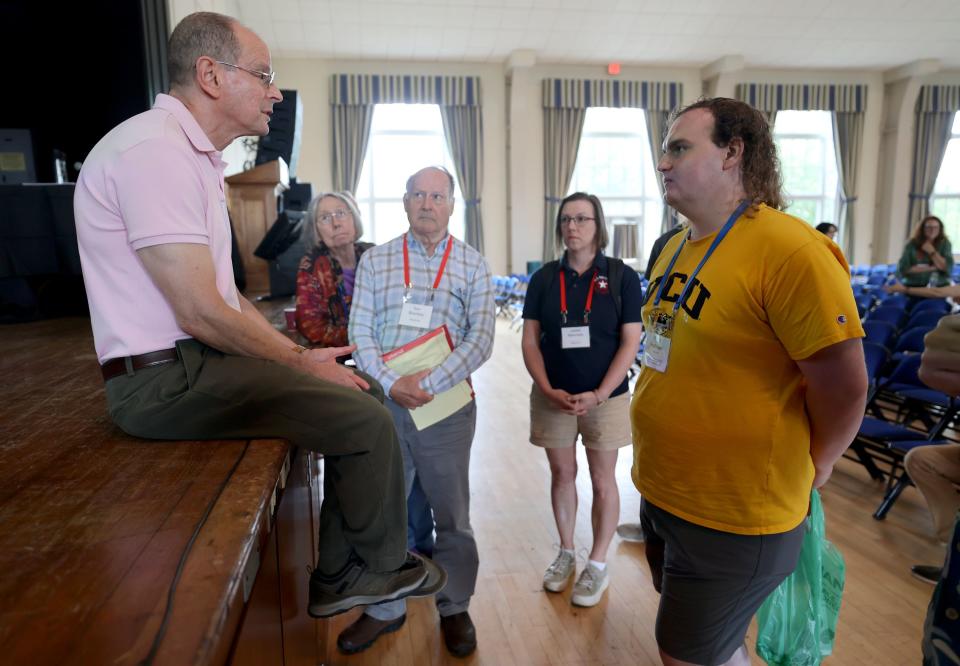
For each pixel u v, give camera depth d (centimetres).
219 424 100
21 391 144
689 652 117
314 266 205
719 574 112
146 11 439
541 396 218
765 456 107
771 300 100
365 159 1071
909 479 263
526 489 306
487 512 280
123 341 98
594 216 201
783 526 108
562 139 1085
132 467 89
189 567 60
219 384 97
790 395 106
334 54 1002
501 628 196
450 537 183
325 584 119
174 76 104
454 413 178
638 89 1095
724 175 108
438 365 171
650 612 203
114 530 69
